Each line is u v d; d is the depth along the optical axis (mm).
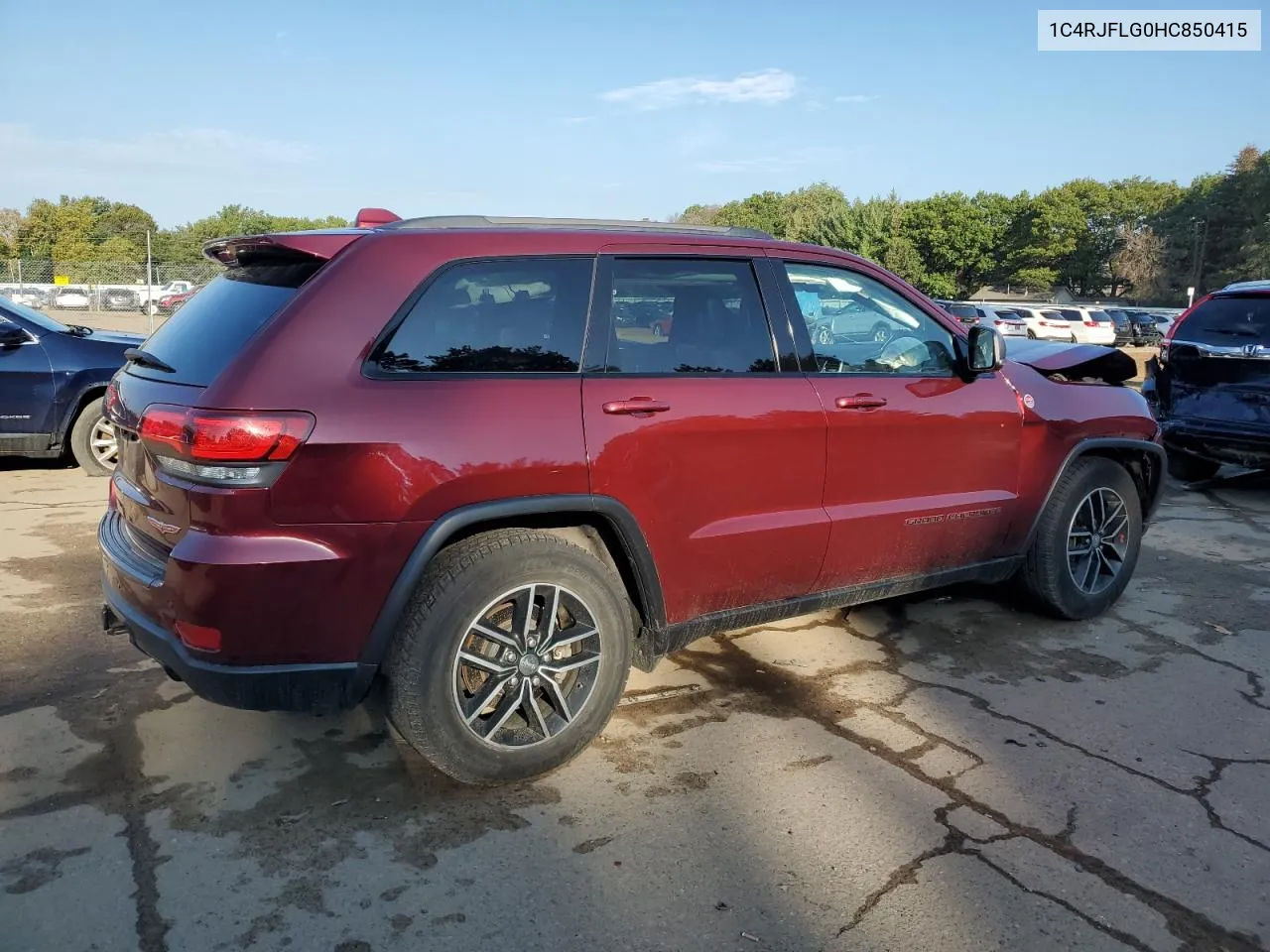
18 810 2850
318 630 2732
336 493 2688
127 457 3129
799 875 2633
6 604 4570
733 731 3482
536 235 3162
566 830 2830
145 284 32000
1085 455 4625
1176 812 2984
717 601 3479
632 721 3555
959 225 76062
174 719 3453
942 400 3973
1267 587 5352
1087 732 3523
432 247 2988
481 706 2965
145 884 2527
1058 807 3000
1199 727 3584
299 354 2730
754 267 3609
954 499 4066
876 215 62938
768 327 3586
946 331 4156
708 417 3293
